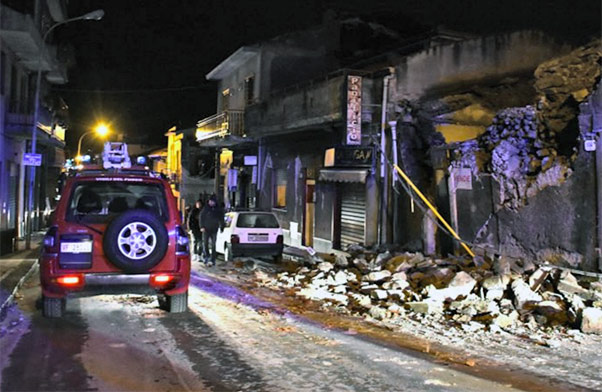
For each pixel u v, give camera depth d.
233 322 8.74
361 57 26.94
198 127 34.69
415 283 11.65
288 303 10.57
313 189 21.80
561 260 11.25
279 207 24.67
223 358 6.75
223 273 14.70
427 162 15.47
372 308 9.54
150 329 8.13
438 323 8.96
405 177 15.14
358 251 16.25
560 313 8.95
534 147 13.06
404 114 16.34
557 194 11.42
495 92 17.20
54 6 28.22
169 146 47.88
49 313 8.54
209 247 16.78
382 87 16.61
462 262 12.38
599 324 8.20
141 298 10.46
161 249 8.09
